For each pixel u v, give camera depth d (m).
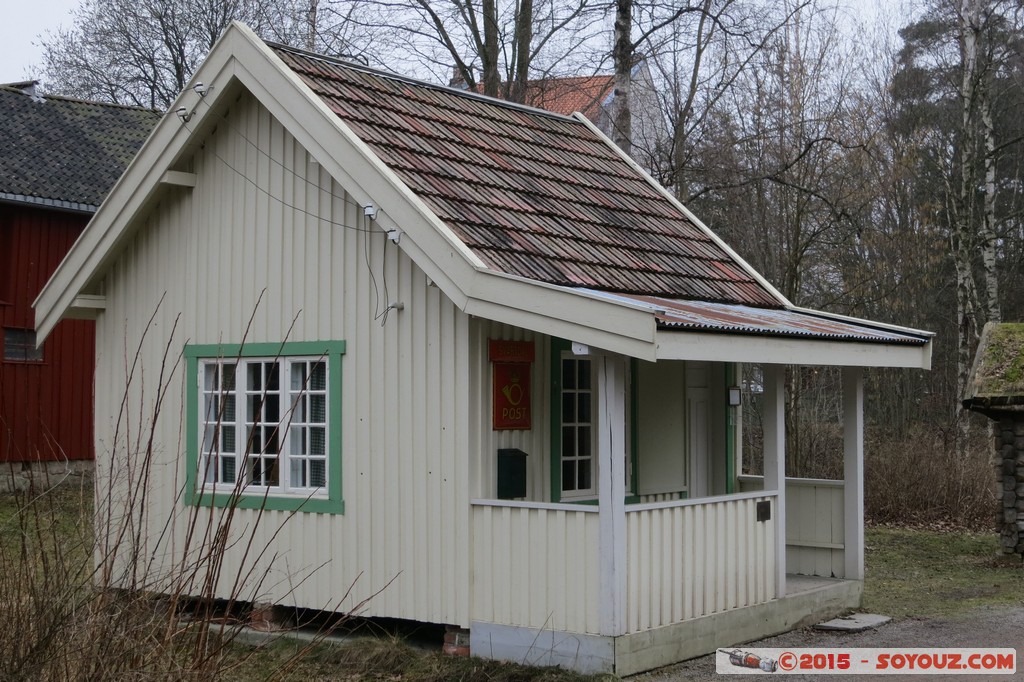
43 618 5.80
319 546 10.14
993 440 22.27
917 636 10.59
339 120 9.77
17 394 20.33
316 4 26.02
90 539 6.76
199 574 10.70
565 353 10.13
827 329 10.48
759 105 24.70
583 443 10.41
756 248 25.36
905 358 11.13
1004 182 31.67
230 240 10.95
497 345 9.46
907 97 30.66
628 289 10.14
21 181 20.73
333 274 10.22
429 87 12.10
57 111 24.11
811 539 12.14
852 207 24.38
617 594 8.52
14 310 20.50
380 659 9.21
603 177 12.52
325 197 10.30
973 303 23.98
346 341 10.09
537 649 8.80
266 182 10.71
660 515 9.09
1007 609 12.03
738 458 12.57
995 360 15.91
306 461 10.35
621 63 19.31
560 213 10.91
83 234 11.63
